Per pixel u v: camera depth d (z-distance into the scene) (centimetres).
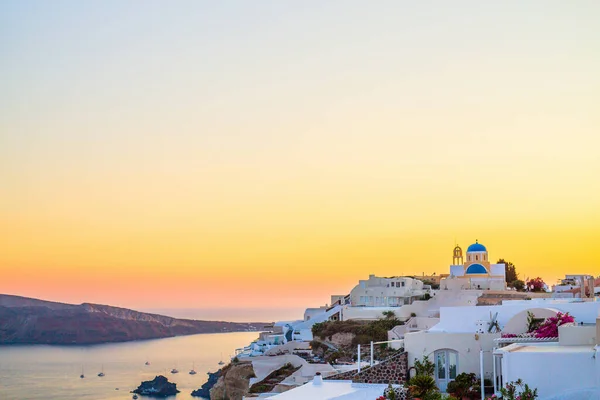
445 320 7106
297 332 16575
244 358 14862
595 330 5278
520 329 6225
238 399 13612
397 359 6188
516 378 4897
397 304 16000
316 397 5169
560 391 4769
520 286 17162
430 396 5297
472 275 16012
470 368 6034
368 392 5488
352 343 13800
